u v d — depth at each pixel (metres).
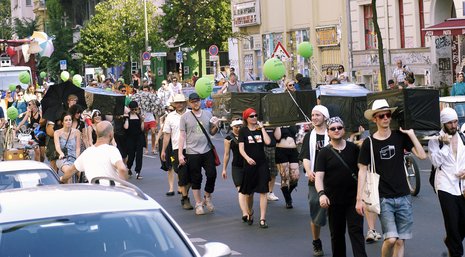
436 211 16.42
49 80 85.12
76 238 6.87
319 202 11.73
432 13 42.03
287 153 17.38
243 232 15.27
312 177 12.75
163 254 6.90
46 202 7.25
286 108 16.98
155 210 7.28
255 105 17.19
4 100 35.56
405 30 44.06
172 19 62.41
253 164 15.50
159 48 77.25
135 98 30.42
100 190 7.65
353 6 47.78
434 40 41.44
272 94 16.98
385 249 11.00
